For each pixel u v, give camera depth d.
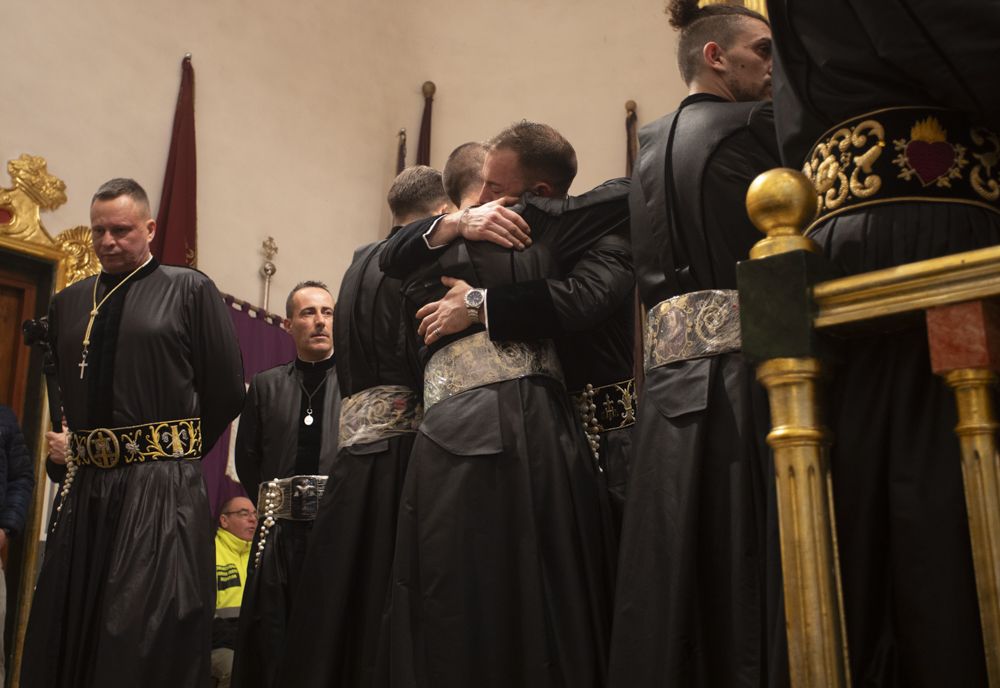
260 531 3.61
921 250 1.20
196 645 2.85
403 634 1.81
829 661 0.97
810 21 1.30
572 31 9.25
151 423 3.01
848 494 1.14
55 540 2.95
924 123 1.25
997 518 0.93
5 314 6.13
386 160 8.99
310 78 8.50
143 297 3.11
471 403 1.89
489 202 2.19
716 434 1.53
